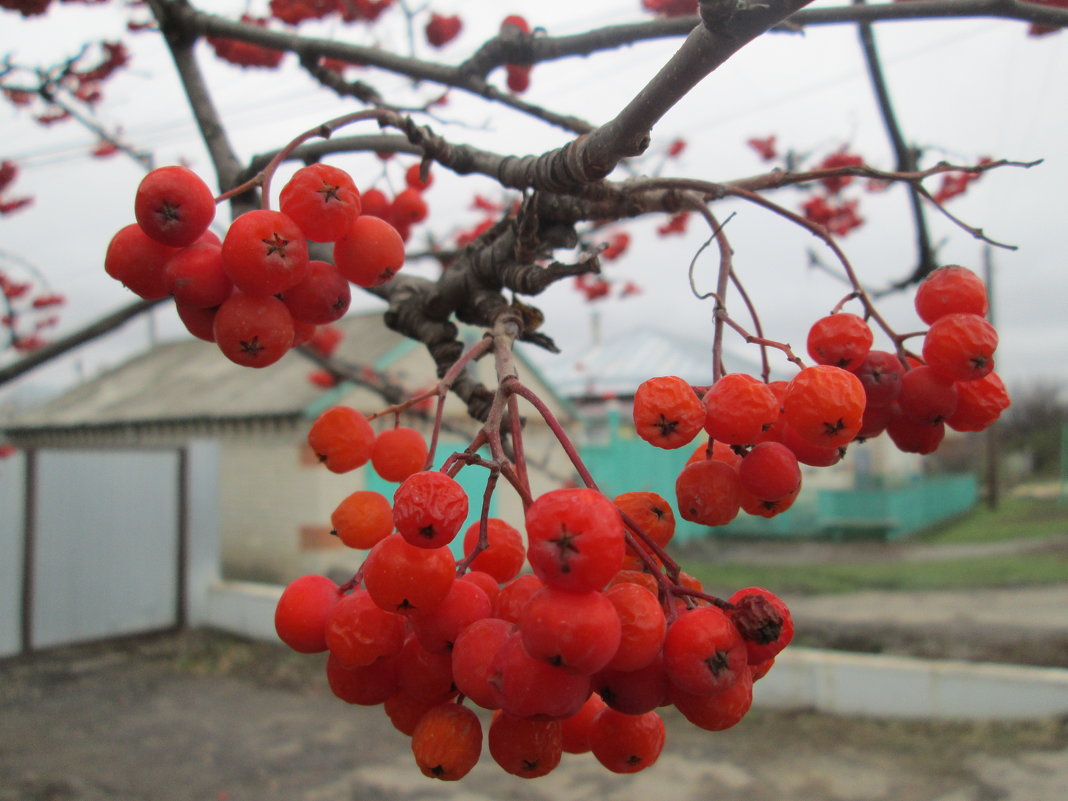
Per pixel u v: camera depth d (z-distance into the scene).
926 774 5.48
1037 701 6.15
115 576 9.64
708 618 0.88
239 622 9.84
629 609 0.86
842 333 1.18
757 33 0.81
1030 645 8.25
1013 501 31.59
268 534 10.55
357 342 12.30
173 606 10.06
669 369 21.75
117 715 7.11
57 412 15.88
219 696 7.64
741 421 0.99
